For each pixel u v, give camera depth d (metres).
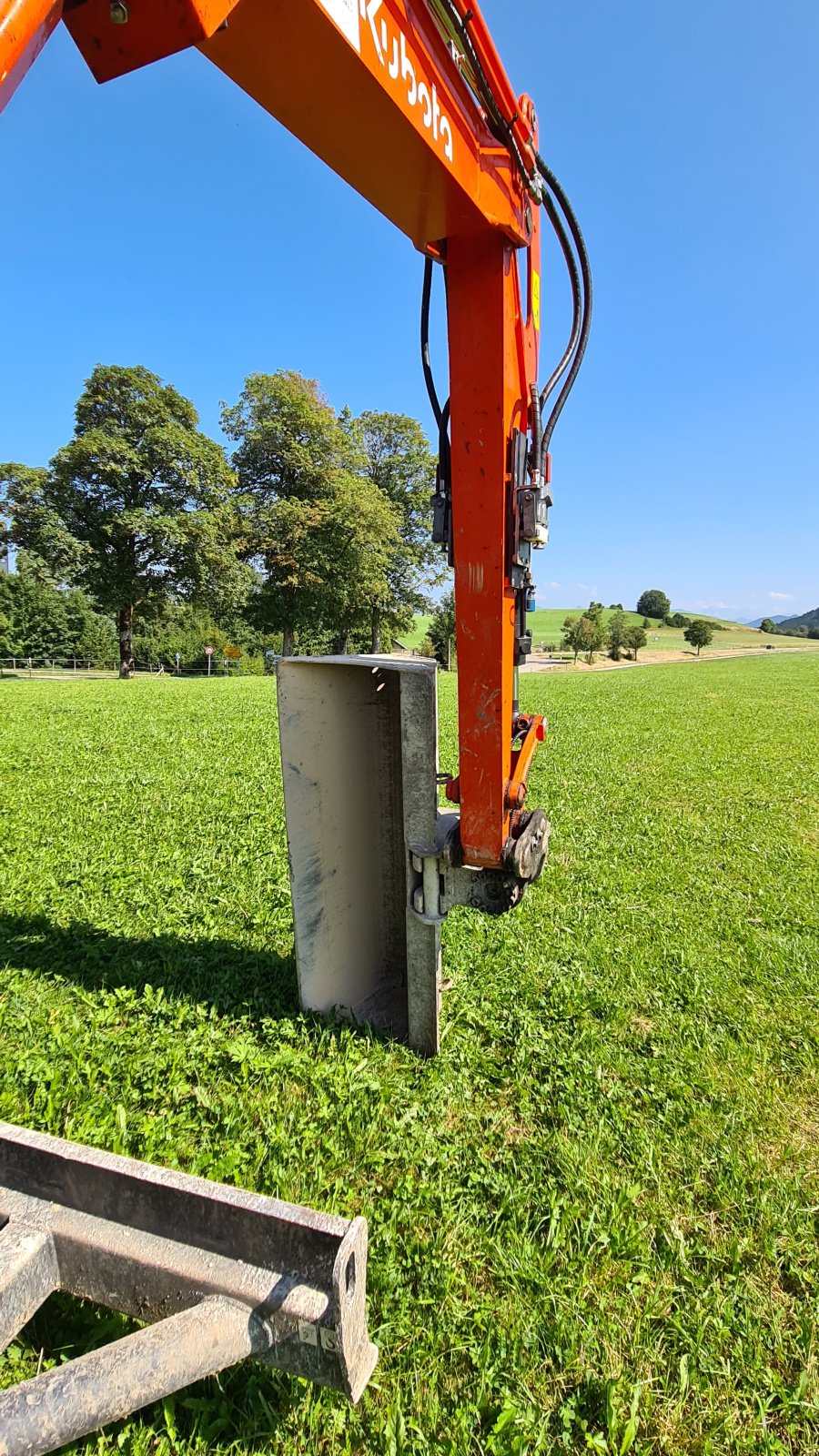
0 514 31.06
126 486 32.19
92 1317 1.80
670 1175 2.43
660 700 21.38
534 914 4.56
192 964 3.57
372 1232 2.11
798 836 6.59
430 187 1.98
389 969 3.55
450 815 3.12
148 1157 2.31
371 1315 1.88
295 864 3.00
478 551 2.54
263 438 36.56
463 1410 1.67
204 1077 2.75
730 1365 1.82
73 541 30.62
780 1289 2.06
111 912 4.18
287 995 3.32
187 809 6.45
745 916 4.66
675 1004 3.54
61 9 1.02
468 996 3.46
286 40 1.41
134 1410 1.26
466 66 1.95
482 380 2.43
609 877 5.30
